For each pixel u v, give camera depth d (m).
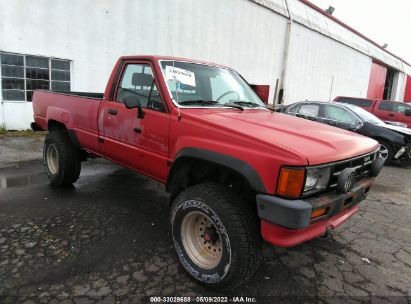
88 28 10.24
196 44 13.66
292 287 2.88
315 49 21.33
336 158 2.59
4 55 8.84
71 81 10.27
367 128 8.46
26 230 3.56
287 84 19.61
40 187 4.96
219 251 2.73
